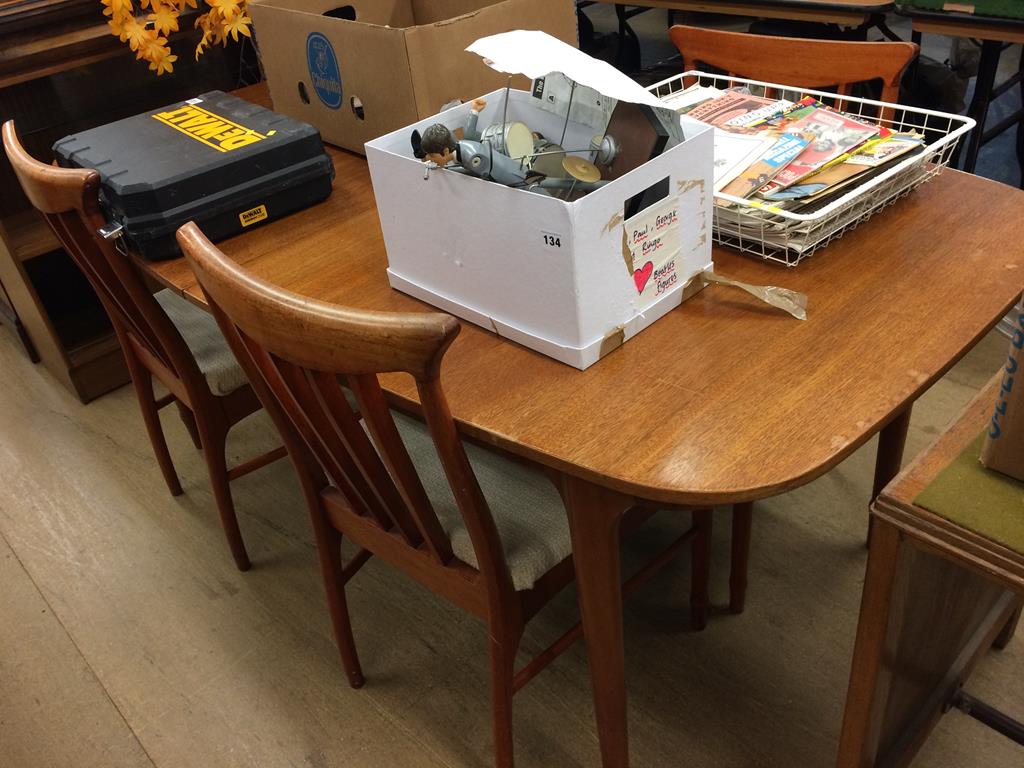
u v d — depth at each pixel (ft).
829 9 8.08
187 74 8.41
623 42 13.52
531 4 5.24
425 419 3.11
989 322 3.44
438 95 5.09
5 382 8.71
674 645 5.36
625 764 4.32
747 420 3.10
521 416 3.27
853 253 4.00
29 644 5.91
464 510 3.44
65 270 8.81
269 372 3.72
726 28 15.43
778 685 5.07
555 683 5.23
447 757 4.89
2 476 7.45
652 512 4.37
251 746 5.08
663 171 3.34
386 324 2.80
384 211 3.92
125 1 6.09
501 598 3.77
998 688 4.94
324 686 5.38
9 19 6.63
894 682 3.62
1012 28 7.04
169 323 5.04
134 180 4.60
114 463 7.47
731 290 3.84
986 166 10.13
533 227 3.23
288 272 4.48
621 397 3.29
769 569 5.80
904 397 3.12
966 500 2.75
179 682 5.53
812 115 4.54
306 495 4.52
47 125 7.91
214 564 6.37
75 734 5.28
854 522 6.07
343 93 5.50
